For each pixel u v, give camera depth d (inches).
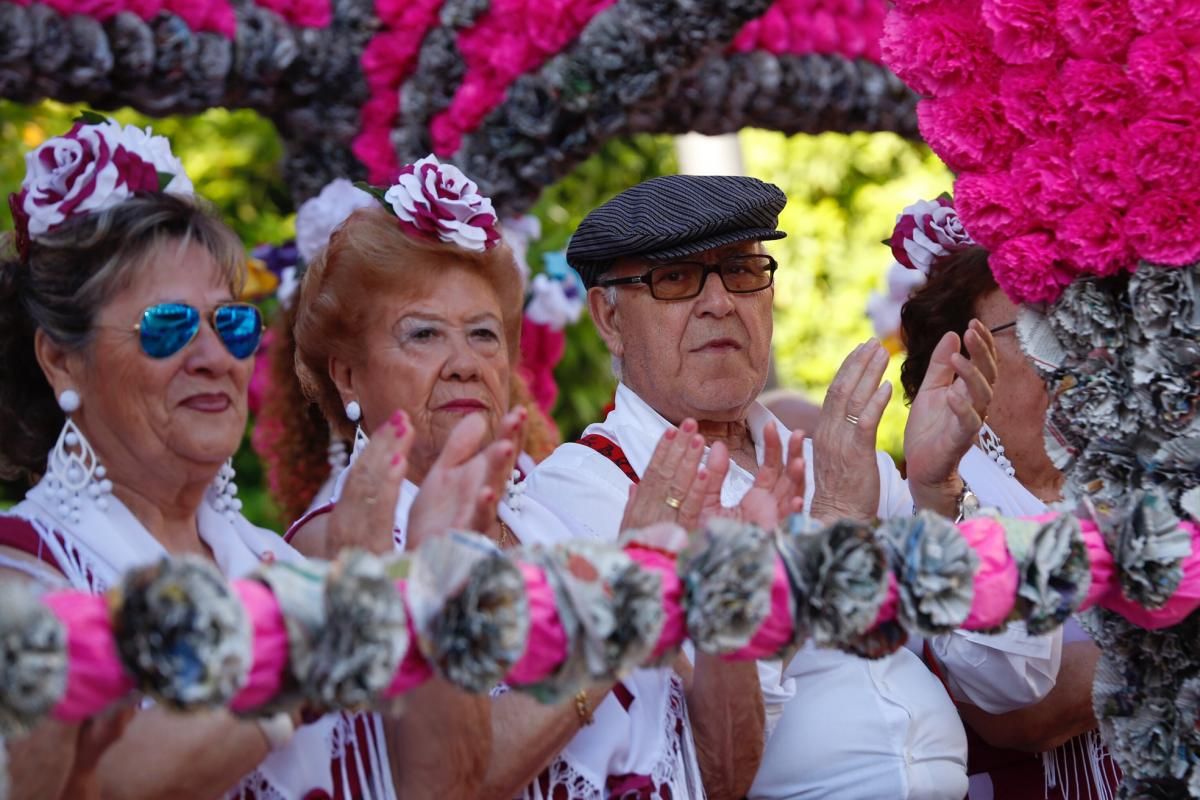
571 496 189.8
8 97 241.4
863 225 598.5
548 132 262.8
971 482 211.3
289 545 170.7
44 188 144.7
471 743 148.5
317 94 270.5
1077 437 160.7
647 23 253.6
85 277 144.0
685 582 128.4
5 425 149.6
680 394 195.8
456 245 175.6
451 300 176.1
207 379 147.3
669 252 193.5
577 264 204.2
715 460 159.6
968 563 134.0
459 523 135.9
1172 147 149.4
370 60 268.1
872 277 591.5
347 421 186.9
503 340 180.7
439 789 147.7
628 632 122.0
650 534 135.0
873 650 135.9
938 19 158.6
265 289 312.3
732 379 195.9
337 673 111.1
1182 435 152.6
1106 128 153.7
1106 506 155.8
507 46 260.8
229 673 106.3
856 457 180.7
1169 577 145.3
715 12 253.1
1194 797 157.1
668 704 174.1
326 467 246.5
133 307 144.6
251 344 150.1
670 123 306.8
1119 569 147.3
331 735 150.8
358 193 257.9
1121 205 152.5
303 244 256.7
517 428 142.6
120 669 107.2
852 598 129.6
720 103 303.3
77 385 146.3
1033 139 156.6
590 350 464.8
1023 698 191.6
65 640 103.2
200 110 259.9
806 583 130.9
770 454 164.2
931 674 196.7
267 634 112.9
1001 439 222.2
